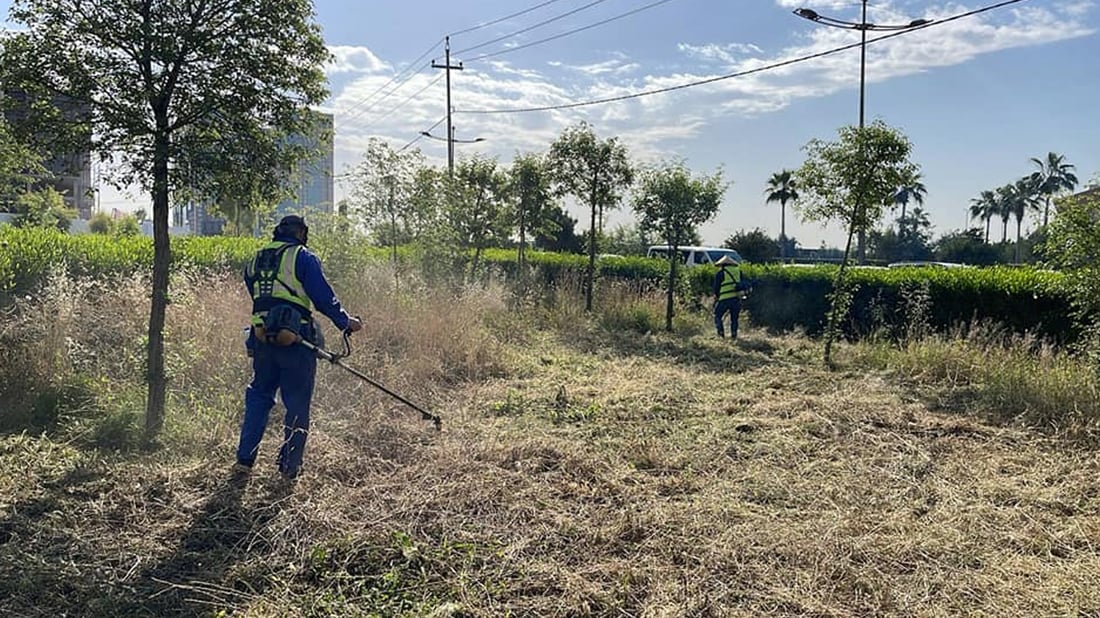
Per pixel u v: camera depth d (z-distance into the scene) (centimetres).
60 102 514
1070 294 791
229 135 533
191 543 391
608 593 348
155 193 518
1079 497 489
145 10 510
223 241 1523
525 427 636
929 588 362
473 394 754
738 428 647
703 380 885
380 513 429
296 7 534
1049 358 811
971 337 936
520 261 1802
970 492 498
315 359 495
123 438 536
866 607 344
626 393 779
